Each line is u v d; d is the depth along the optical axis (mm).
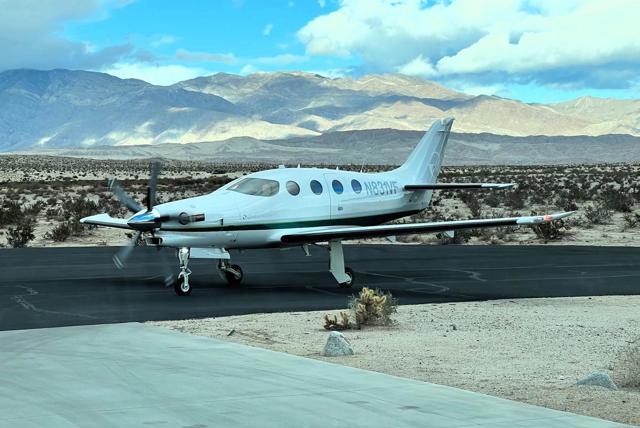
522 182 103188
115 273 28594
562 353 14586
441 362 13641
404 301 22172
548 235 43188
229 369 12281
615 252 36188
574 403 10680
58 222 55375
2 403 10156
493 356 14250
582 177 119312
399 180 30750
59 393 10695
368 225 29000
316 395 10562
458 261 33062
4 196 85500
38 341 15008
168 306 20797
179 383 11281
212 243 24312
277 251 37594
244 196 25234
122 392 10750
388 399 10352
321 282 26547
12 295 22672
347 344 14281
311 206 26453
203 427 9047
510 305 21438
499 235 45312
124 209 64312
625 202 60125
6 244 42719
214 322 18188
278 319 18719
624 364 13211
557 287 25172
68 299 21922
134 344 14641
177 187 102250
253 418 9422
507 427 9055
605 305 21500
